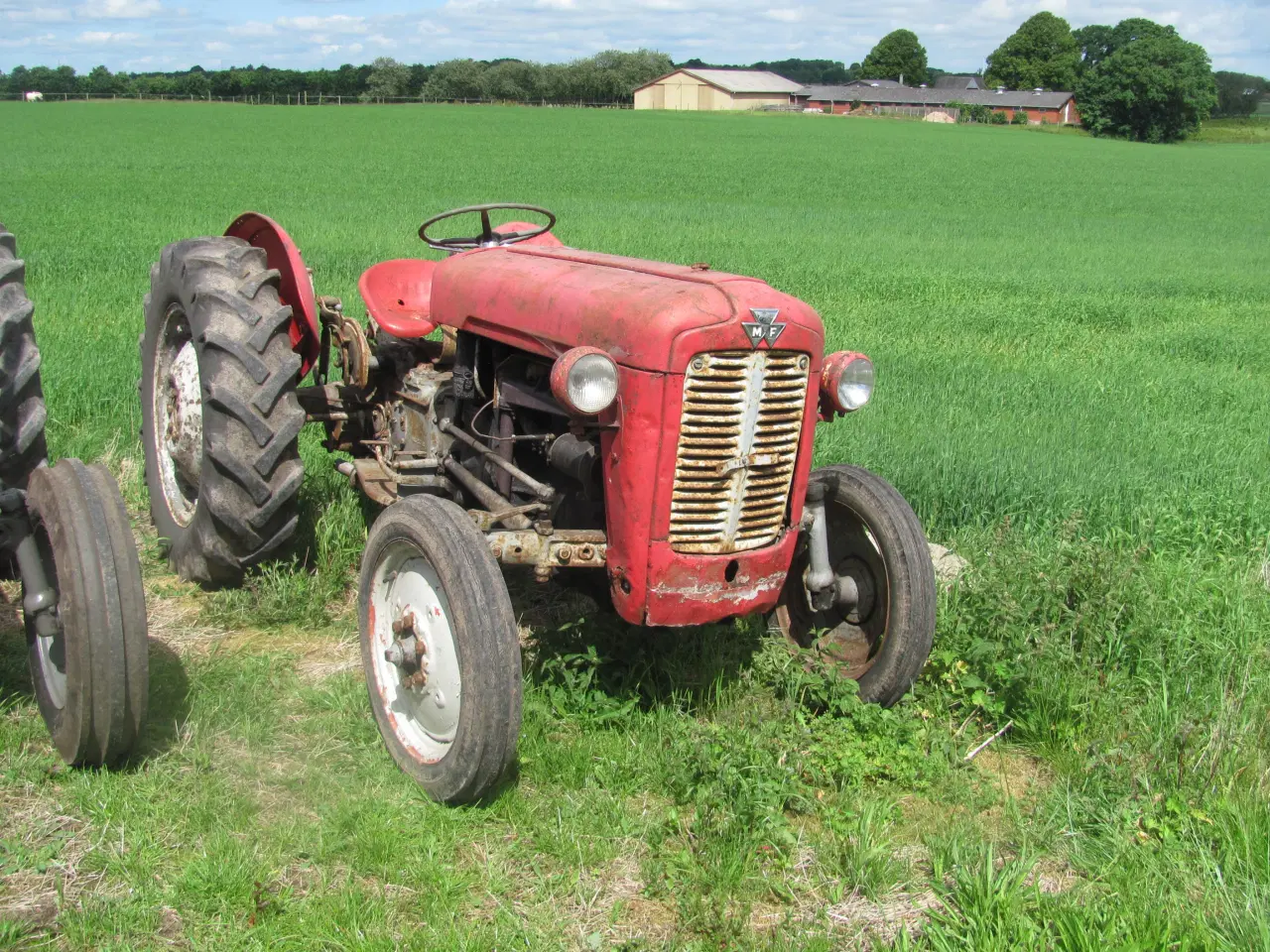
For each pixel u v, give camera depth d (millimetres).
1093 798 3568
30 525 3492
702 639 4316
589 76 110000
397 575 3721
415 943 2760
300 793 3422
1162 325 13023
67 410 6684
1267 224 28906
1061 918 2885
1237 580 5148
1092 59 139250
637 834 3281
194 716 3777
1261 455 7348
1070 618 4457
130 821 3180
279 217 18578
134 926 2764
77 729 3219
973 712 4141
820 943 2822
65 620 3174
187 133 47688
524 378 4094
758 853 3207
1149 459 6984
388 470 4984
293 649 4434
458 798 3334
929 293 14375
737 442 3516
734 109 107125
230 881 2920
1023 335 11641
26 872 2951
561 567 3994
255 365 4465
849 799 3518
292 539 5078
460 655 3246
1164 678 4102
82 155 33781
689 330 3355
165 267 5039
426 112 78375
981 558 4988
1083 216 29500
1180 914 2955
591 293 3676
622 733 3814
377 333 5492
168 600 4801
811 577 3941
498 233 5457
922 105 115000
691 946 2820
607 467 3549
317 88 107250
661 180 33281
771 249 17938
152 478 5293
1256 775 3658
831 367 3836
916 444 6820
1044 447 7051
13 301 4148
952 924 2930
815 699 3979
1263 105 134875
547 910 2939
